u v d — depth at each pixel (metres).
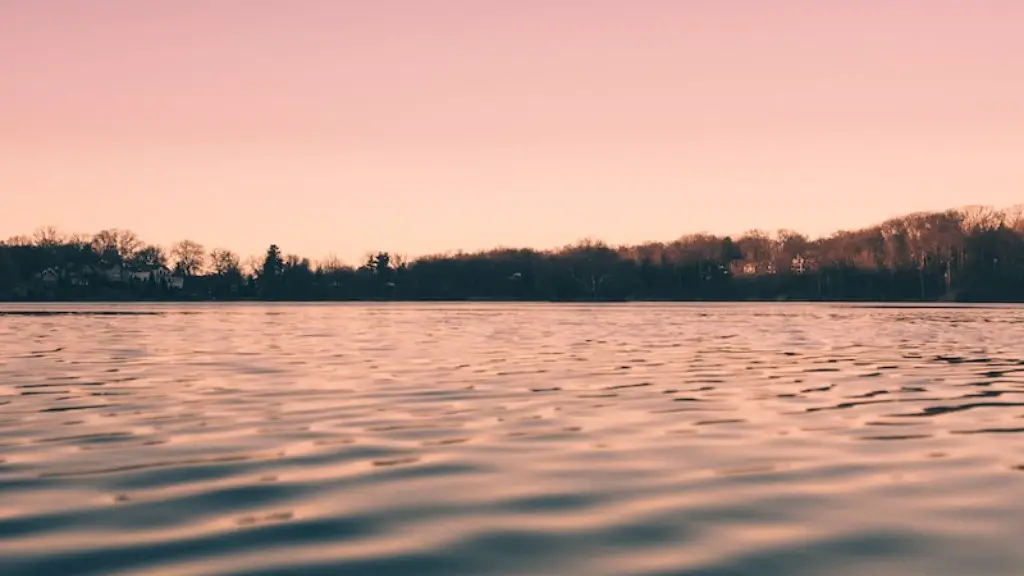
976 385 24.98
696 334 54.66
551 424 17.86
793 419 18.53
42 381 26.28
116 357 35.78
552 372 28.95
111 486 12.38
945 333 55.91
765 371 29.28
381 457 14.45
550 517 10.77
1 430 17.12
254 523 10.52
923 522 10.49
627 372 28.94
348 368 30.55
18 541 9.78
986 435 16.47
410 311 118.44
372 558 9.23
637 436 16.44
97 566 8.95
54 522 10.55
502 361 33.47
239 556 9.29
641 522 10.53
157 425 17.77
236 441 15.94
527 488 12.27
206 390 23.88
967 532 10.09
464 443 15.73
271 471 13.38
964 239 173.25
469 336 52.56
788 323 73.56
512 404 20.94
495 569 8.89
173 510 11.09
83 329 62.50
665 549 9.52
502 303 183.50
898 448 15.16
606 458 14.31
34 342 46.41
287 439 16.14
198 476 13.03
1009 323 73.06
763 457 14.39
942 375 27.89
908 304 160.88
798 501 11.49
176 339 49.47
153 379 26.84
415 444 15.62
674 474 13.13
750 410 19.89
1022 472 13.19
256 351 39.41
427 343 45.44
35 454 14.70
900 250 177.88
